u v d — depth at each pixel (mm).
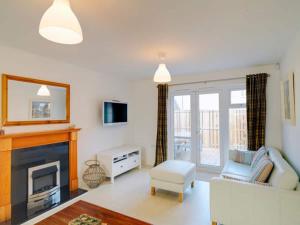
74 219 1570
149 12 1704
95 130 3951
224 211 2090
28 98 2744
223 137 4113
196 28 2035
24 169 2682
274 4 1598
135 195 3076
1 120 2432
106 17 1783
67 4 1154
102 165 3773
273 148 3158
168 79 2514
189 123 4523
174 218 2396
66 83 3338
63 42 1348
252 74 3691
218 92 4180
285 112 2883
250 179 2354
